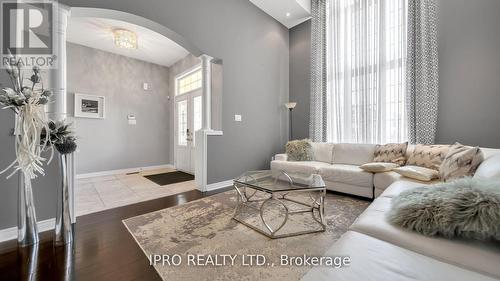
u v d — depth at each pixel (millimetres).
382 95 3490
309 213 2342
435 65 3006
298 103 4801
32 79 1638
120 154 4941
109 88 4773
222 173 3602
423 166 2646
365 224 1183
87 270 1400
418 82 3145
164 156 5711
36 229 1740
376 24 3545
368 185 2738
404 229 1070
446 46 2996
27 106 1501
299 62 4781
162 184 3787
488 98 2729
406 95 3236
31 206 1717
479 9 2768
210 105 3641
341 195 3047
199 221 2158
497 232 833
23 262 1480
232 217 2238
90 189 3434
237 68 3814
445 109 3023
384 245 905
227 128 3672
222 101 3598
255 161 4168
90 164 4516
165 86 5742
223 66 3584
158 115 5598
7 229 1799
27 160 1507
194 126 4953
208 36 3348
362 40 3709
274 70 4562
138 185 3711
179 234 1887
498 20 2654
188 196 3039
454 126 2961
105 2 2303
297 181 2262
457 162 2105
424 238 982
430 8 3035
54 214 2039
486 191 943
